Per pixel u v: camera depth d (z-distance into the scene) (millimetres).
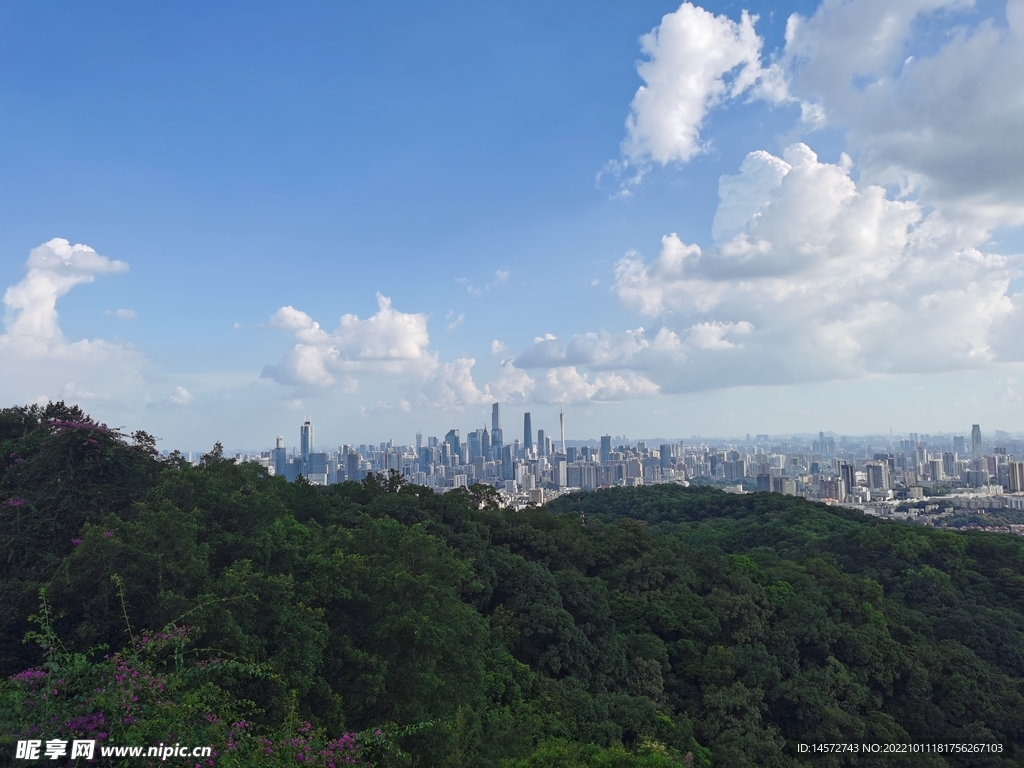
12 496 19578
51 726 8023
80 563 15047
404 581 18828
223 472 20828
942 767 33531
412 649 17469
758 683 34562
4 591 15680
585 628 32969
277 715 13211
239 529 18156
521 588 32812
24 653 15148
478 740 17516
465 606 23828
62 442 19781
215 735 9109
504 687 24656
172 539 15562
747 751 29344
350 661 16672
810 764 32250
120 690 8695
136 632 14664
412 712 16391
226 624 13406
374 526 25156
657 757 15953
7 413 23891
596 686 30344
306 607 16453
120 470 21031
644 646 34906
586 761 16312
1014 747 37219
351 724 15672
